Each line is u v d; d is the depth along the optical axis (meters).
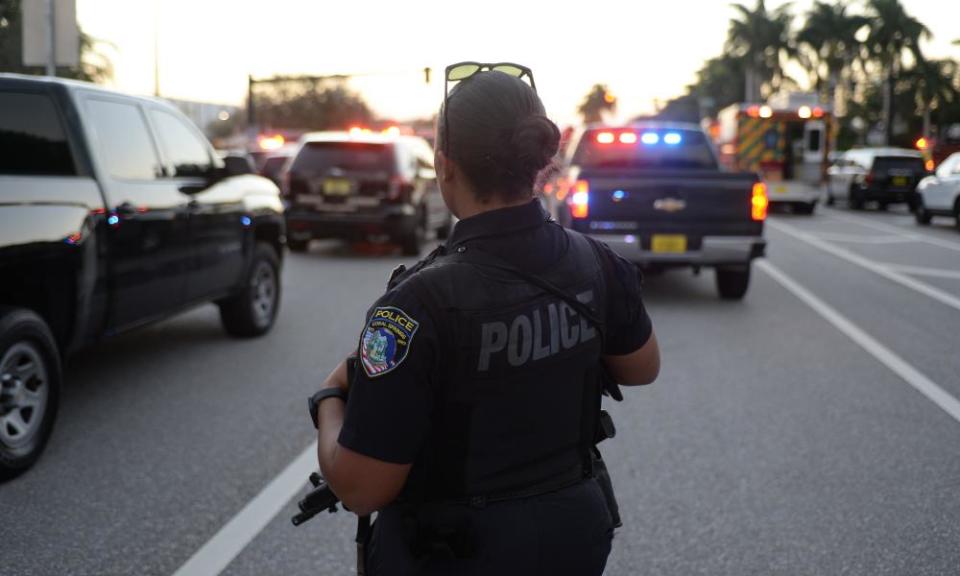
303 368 6.82
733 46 78.31
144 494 4.30
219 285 7.15
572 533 1.68
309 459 4.81
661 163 11.69
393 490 1.59
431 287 1.60
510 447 1.64
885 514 4.11
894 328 8.58
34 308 4.92
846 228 21.17
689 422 5.54
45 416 4.70
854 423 5.51
